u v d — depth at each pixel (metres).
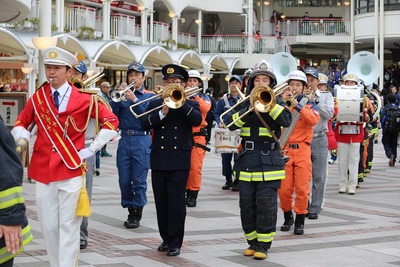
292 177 10.82
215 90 51.56
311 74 11.67
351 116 15.04
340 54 56.44
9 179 4.91
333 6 57.91
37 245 9.53
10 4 18.70
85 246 9.52
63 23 33.69
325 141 12.11
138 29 42.72
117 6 41.62
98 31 37.09
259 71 9.36
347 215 12.58
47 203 7.46
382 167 21.44
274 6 58.12
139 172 10.92
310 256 9.33
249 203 9.33
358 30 48.28
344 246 9.98
